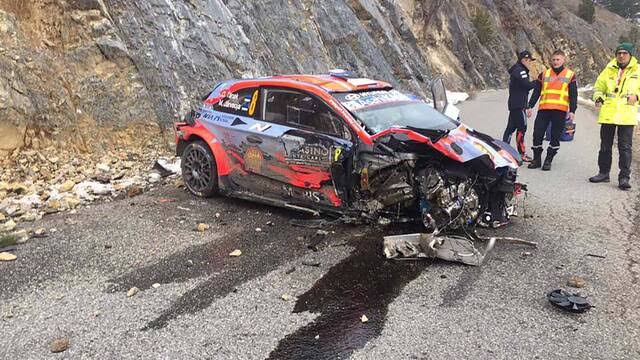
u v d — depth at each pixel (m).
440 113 6.39
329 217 5.95
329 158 5.50
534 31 53.19
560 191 7.29
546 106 8.45
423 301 4.12
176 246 5.14
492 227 5.67
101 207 6.33
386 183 5.36
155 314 3.88
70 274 4.50
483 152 5.22
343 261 4.84
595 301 4.13
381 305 4.05
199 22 11.05
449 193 5.14
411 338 3.60
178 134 6.97
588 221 6.02
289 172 5.88
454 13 36.53
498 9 51.41
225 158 6.47
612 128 7.63
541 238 5.44
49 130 8.08
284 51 15.20
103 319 3.80
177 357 3.36
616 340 3.59
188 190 7.00
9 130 7.54
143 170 7.95
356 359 3.35
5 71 7.77
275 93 6.14
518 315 3.91
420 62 25.38
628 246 5.26
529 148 10.80
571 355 3.42
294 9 16.98
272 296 4.17
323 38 18.34
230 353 3.41
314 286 4.35
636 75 7.29
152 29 9.98
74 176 7.43
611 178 8.16
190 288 4.28
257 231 5.57
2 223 5.70
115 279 4.42
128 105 9.09
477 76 36.44
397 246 4.92
